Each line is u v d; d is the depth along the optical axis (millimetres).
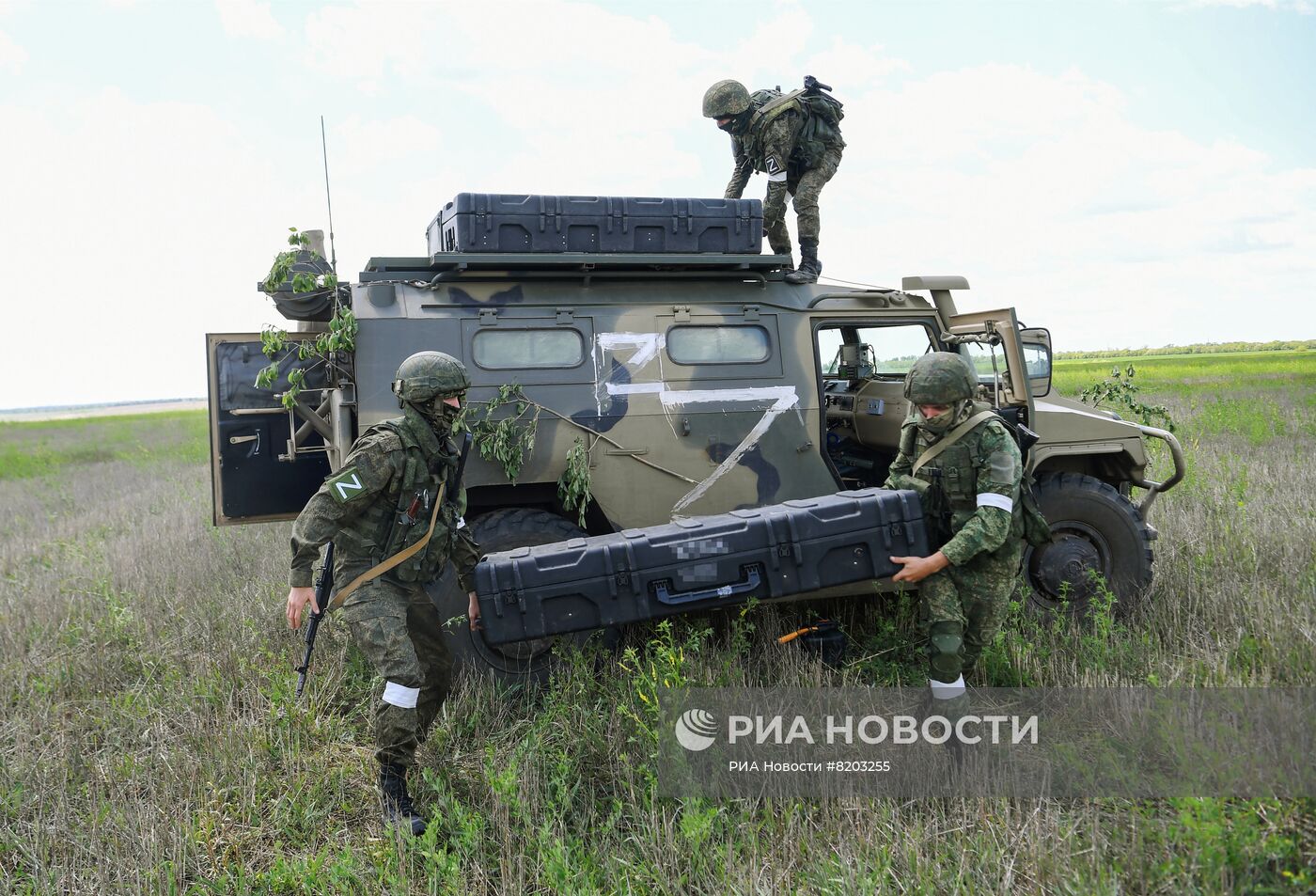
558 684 3965
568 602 3479
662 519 4488
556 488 4504
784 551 3549
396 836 2881
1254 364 29312
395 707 3057
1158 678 3678
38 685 4277
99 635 5109
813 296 4824
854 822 2934
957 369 3295
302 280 4363
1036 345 5184
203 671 4359
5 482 15633
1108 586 4793
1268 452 9336
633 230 4613
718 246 4742
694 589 3543
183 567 6523
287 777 3430
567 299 4512
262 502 4918
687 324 4594
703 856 2713
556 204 4516
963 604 3406
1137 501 6664
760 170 5617
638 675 3762
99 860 2824
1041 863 2584
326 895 2682
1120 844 2670
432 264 4445
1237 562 5254
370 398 4148
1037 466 5000
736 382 4590
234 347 4855
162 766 3496
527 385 4328
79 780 3473
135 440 27281
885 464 5477
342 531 3139
